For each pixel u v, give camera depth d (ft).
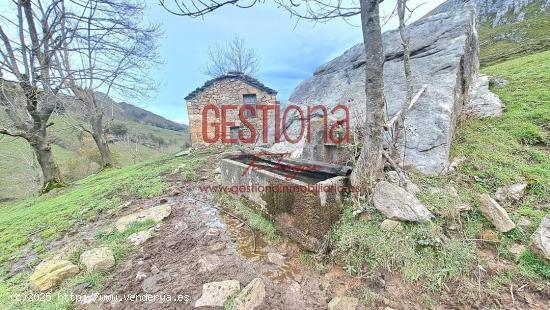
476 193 7.98
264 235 10.08
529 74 14.89
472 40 15.03
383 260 6.79
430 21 15.38
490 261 6.18
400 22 8.39
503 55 34.55
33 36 24.27
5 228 15.67
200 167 22.62
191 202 14.46
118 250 9.63
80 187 25.08
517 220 6.80
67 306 7.07
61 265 8.82
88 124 45.68
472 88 14.76
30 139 28.86
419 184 8.77
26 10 23.52
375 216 7.84
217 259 8.71
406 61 8.69
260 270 7.96
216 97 38.93
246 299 6.33
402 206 7.36
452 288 5.84
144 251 9.65
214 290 6.88
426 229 6.88
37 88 25.17
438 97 11.28
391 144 9.76
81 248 10.30
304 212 8.43
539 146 9.41
